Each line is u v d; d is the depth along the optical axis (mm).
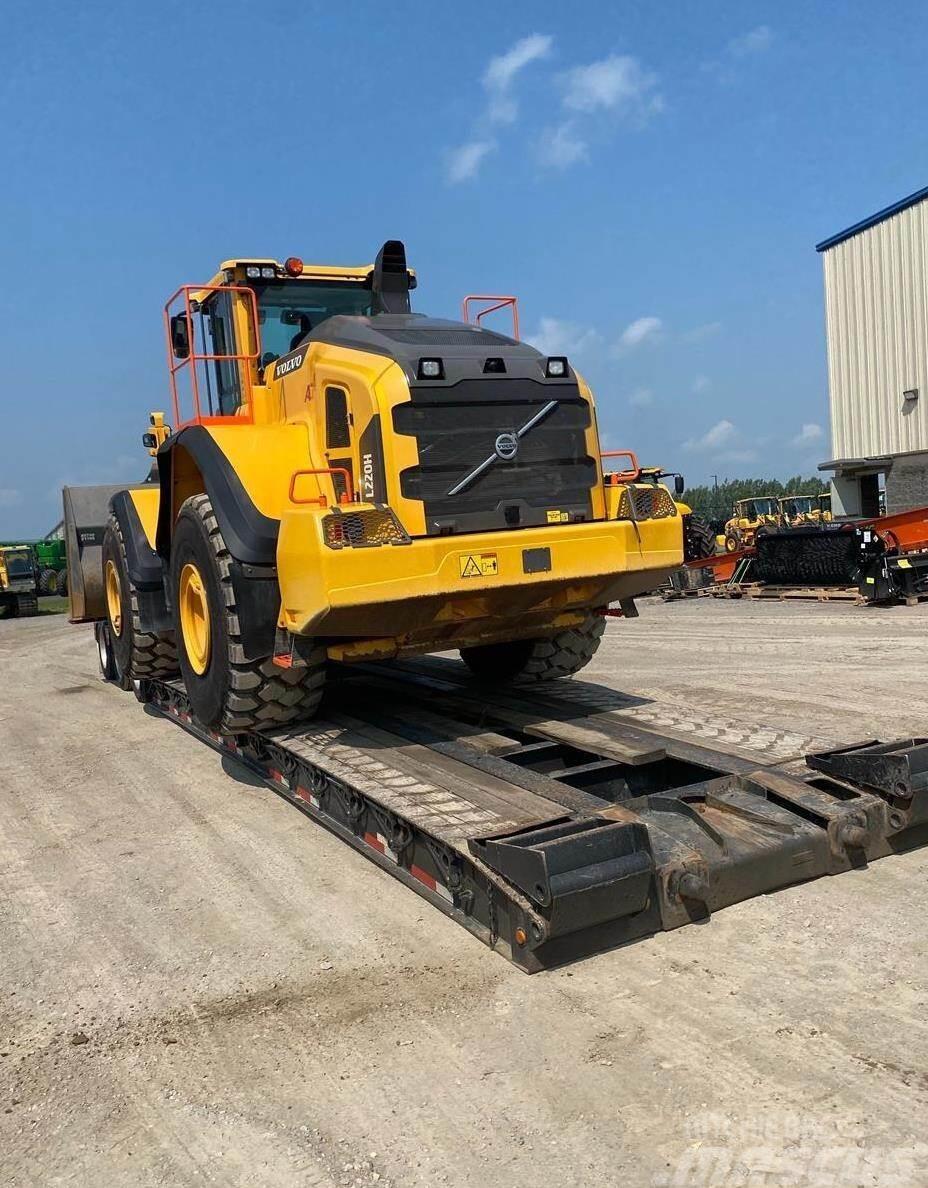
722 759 4461
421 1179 2340
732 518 25969
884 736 5930
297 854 4656
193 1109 2684
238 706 5285
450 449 4766
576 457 5121
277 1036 3035
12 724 8477
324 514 4340
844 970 3199
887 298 22469
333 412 5141
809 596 15117
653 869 3363
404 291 6527
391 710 6004
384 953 3551
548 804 3953
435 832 3658
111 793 5949
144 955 3678
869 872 3945
